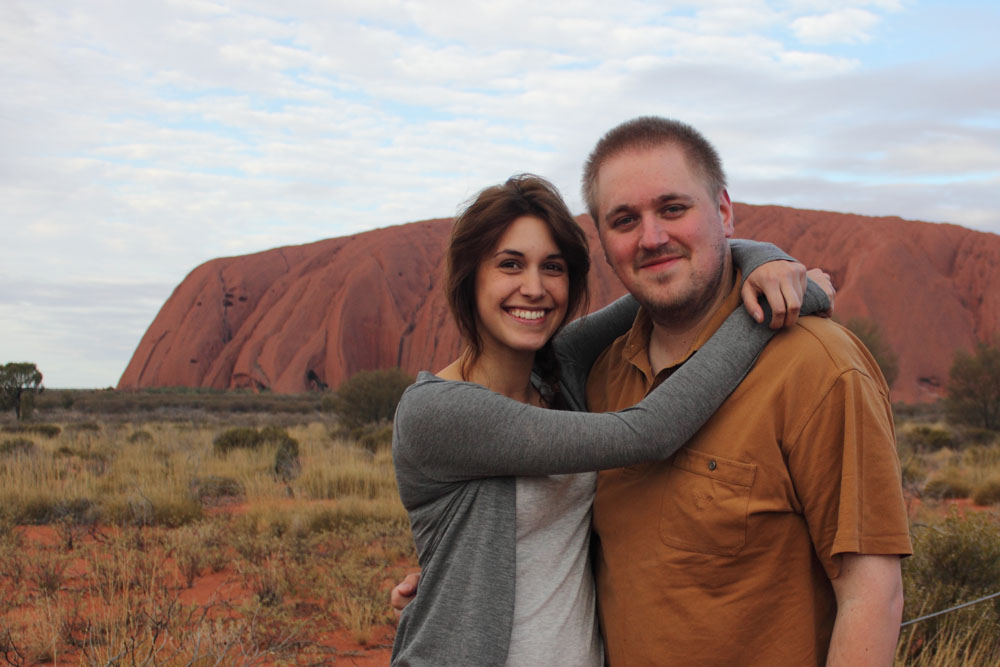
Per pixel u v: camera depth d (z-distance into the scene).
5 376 34.22
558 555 2.01
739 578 1.83
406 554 8.61
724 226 2.19
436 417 1.95
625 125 2.09
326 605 6.66
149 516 10.16
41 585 6.82
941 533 5.46
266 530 9.63
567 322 2.30
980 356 29.72
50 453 16.38
